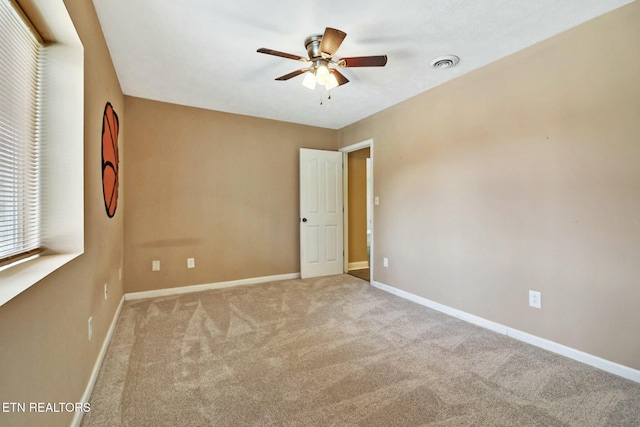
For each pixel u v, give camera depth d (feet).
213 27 7.10
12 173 4.25
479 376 6.41
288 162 14.78
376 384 6.12
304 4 6.33
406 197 11.77
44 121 5.08
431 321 9.45
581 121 6.99
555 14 6.65
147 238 11.79
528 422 5.06
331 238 15.62
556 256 7.45
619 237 6.46
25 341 3.20
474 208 9.30
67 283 4.50
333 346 7.75
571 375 6.44
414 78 9.84
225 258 13.30
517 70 8.19
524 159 8.05
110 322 8.18
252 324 9.13
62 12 4.46
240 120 13.58
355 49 8.13
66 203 5.16
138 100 11.60
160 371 6.55
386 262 12.78
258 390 5.91
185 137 12.44
